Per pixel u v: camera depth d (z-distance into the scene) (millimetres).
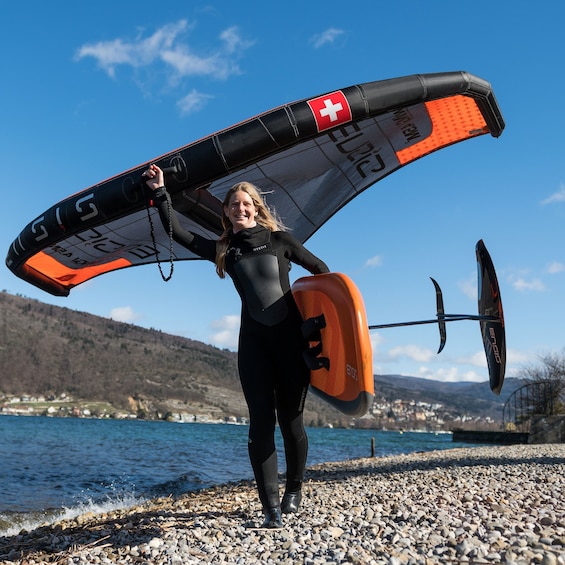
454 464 10961
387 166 7930
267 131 6062
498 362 6781
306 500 5422
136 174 6152
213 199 7156
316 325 3666
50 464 17797
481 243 6738
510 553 2869
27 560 3553
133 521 4660
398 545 3240
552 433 21750
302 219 8281
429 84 6516
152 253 8258
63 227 6574
